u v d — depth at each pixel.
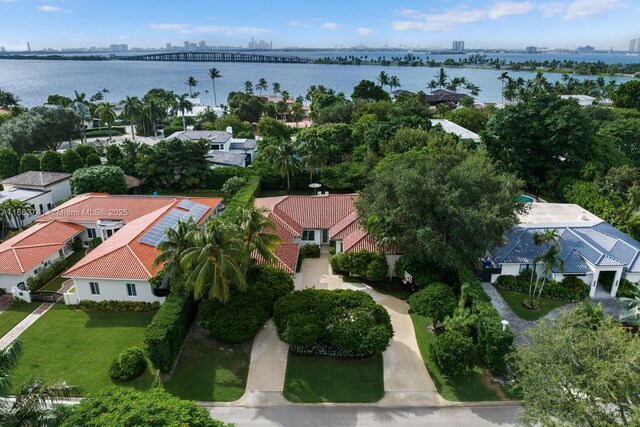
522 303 37.31
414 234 36.84
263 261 38.72
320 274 42.50
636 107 113.25
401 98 128.25
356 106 102.81
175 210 48.41
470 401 26.95
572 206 52.00
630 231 46.50
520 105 64.62
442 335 29.14
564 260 38.66
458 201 35.06
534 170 66.25
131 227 44.66
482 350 29.41
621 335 21.70
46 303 37.41
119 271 35.78
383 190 38.75
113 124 136.12
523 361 22.98
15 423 18.34
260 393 27.53
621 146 73.38
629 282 38.19
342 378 28.83
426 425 25.17
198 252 30.23
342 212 49.59
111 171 61.12
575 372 21.06
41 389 19.78
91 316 35.41
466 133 83.12
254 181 64.69
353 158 72.56
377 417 25.78
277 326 30.84
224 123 107.94
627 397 19.52
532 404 22.17
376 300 38.03
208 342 32.00
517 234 42.44
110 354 30.72
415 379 28.81
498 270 40.03
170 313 30.50
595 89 150.25
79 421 18.94
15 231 50.22
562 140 60.94
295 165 65.19
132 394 21.12
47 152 68.25
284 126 105.69
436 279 36.47
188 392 27.45
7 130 85.25
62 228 46.66
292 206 50.19
